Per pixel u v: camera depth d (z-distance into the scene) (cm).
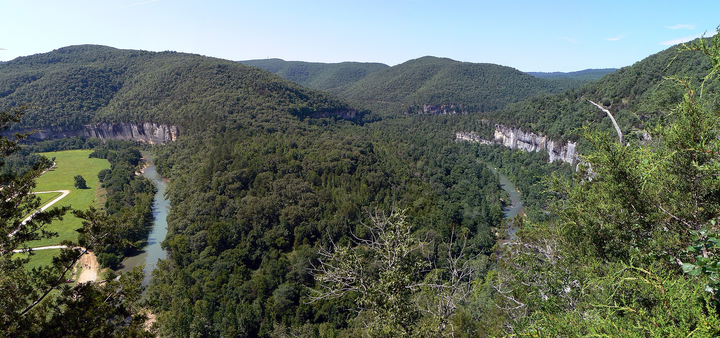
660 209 693
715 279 489
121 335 1268
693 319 474
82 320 1161
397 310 1057
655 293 556
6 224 1193
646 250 690
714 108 642
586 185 910
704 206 654
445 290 1161
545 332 608
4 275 1145
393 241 1152
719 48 539
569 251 897
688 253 622
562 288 885
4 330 1022
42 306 1146
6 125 1223
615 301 619
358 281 1120
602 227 783
